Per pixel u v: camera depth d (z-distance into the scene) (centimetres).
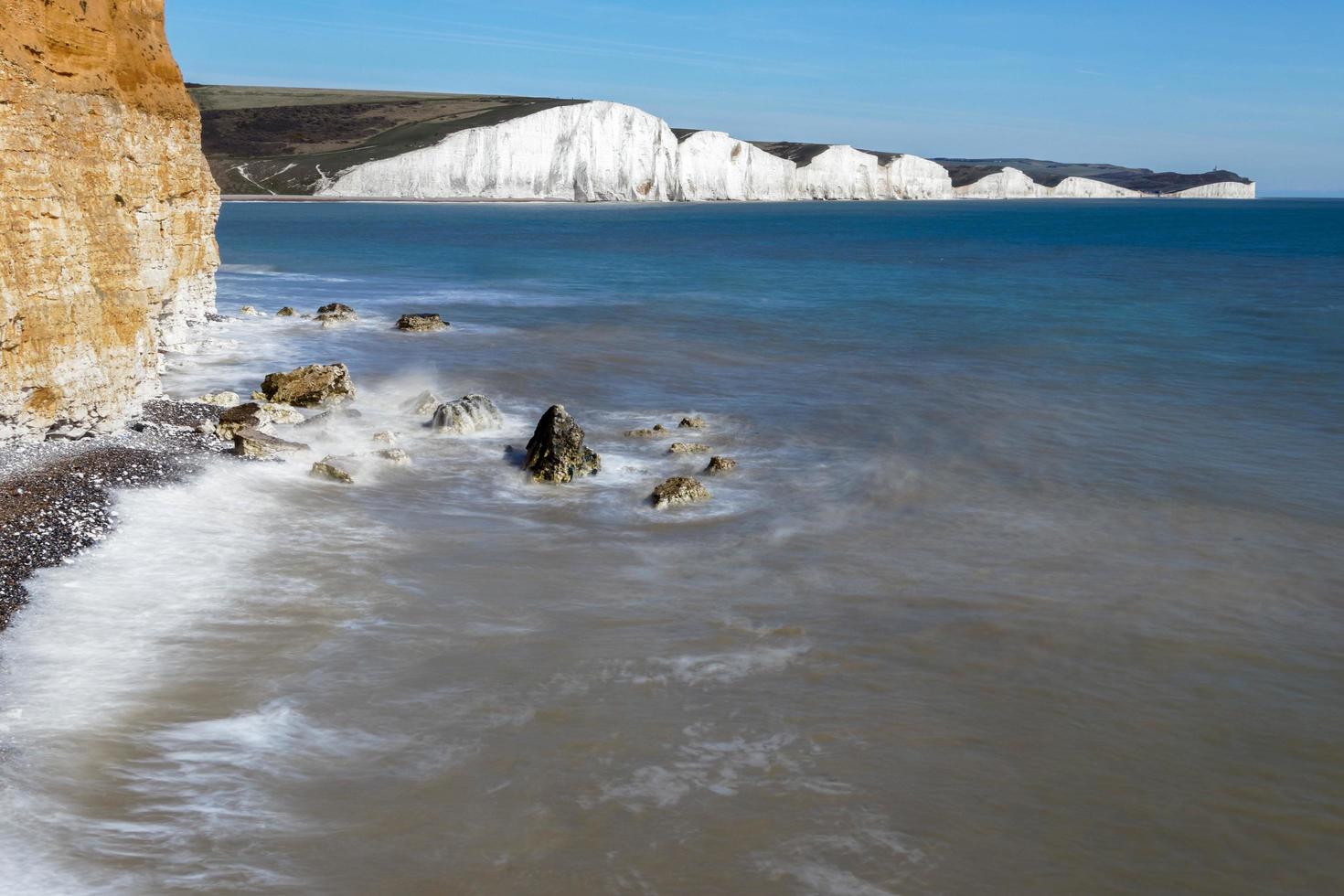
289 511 1744
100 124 2091
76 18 2033
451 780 978
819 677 1218
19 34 1802
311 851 868
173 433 2106
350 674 1179
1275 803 991
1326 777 1038
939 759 1046
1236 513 1903
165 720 1060
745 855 883
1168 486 2067
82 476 1684
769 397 2881
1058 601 1480
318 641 1257
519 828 909
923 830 927
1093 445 2380
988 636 1352
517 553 1627
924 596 1490
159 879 822
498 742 1047
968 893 847
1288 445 2386
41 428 1834
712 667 1235
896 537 1758
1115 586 1541
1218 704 1183
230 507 1723
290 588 1412
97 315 1970
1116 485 2080
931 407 2766
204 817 905
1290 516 1888
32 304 1798
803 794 975
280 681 1154
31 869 820
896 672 1240
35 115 1814
